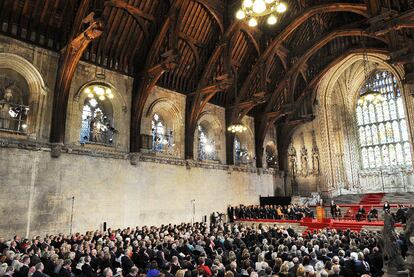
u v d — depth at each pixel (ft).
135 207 58.59
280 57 80.28
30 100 48.65
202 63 72.69
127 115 60.80
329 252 30.37
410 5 51.42
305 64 89.35
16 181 44.06
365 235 40.63
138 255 28.58
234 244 36.86
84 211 51.01
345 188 94.48
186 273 18.95
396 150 94.22
